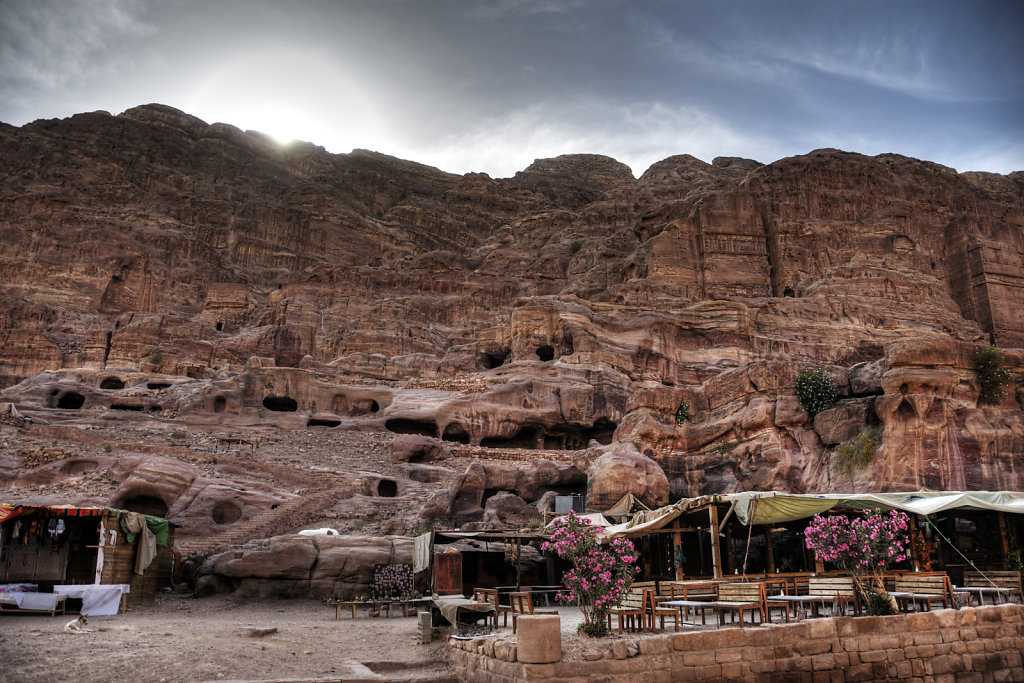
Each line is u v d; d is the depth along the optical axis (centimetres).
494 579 3184
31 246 10531
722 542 3016
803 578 2316
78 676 1547
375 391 6650
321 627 2366
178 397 6278
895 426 4403
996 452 4400
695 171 17488
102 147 15000
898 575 2156
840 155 10931
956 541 3023
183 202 13825
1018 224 10744
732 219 10000
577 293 10562
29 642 1780
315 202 15038
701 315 8025
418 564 2761
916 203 10500
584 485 4781
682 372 7594
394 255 14488
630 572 1883
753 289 9694
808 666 1723
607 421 6619
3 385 8462
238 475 4541
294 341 9156
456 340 9400
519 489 4662
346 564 3038
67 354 8800
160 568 3147
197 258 11775
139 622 2252
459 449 5766
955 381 4488
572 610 2611
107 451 4731
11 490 4112
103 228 11194
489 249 14250
